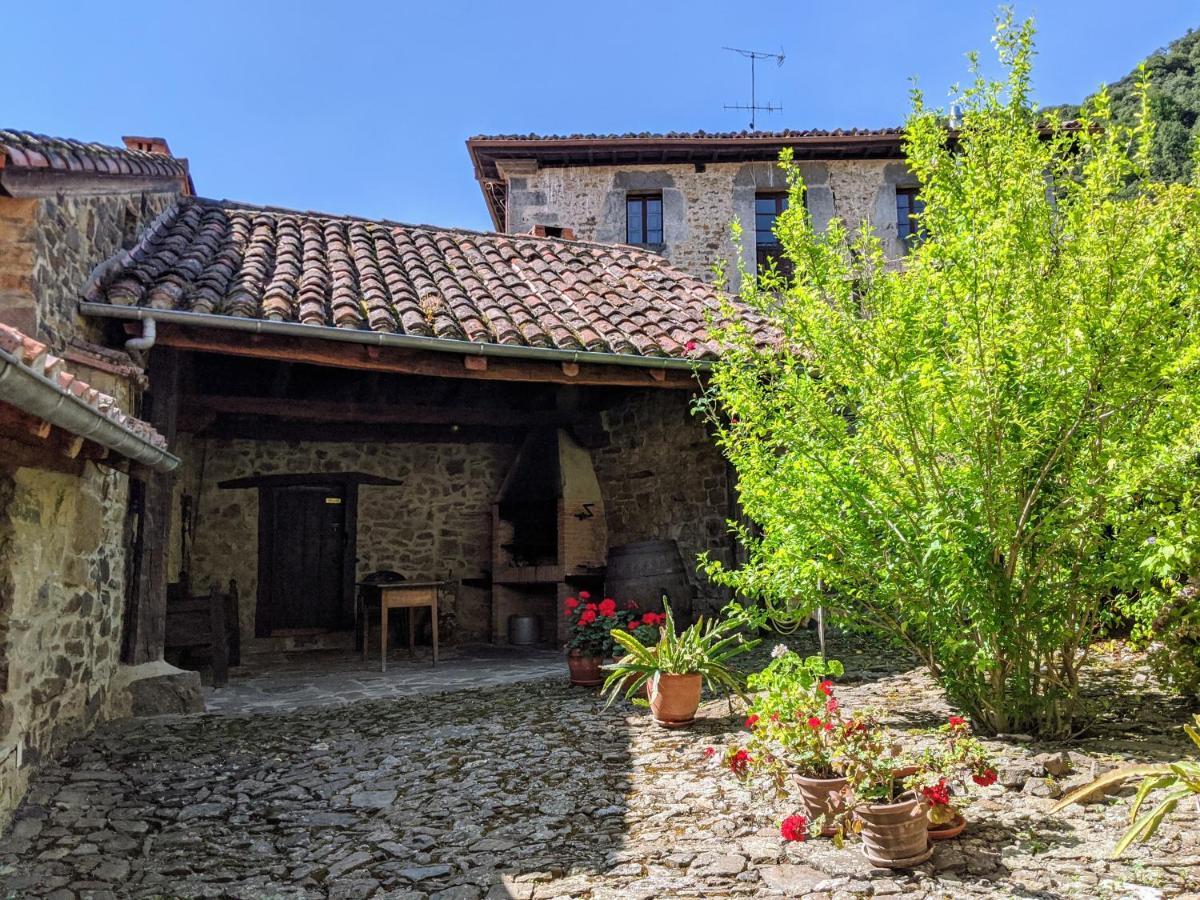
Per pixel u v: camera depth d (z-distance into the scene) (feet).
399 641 32.27
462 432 32.94
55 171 16.10
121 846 11.80
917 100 14.92
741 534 16.84
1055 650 14.56
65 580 15.01
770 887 9.56
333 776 14.44
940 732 12.46
